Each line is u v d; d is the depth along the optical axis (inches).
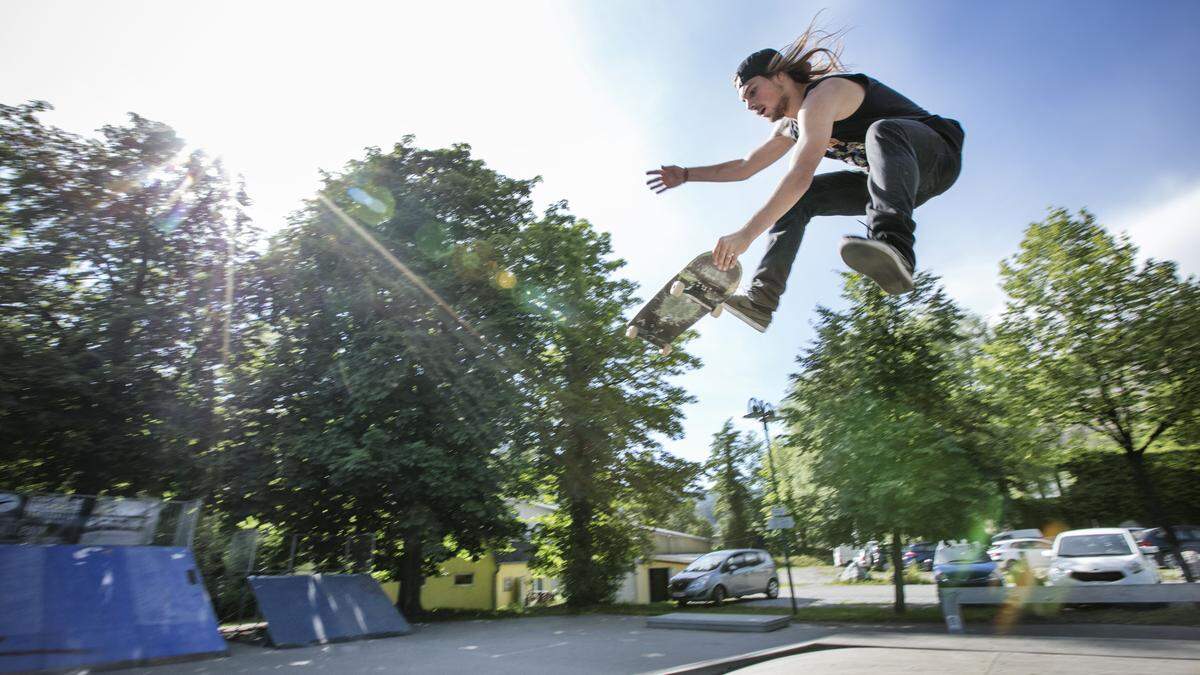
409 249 764.6
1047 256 773.9
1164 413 698.2
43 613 350.9
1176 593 418.0
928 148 79.9
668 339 102.2
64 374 536.1
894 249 69.9
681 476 909.8
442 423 717.9
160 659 379.2
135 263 647.8
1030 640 398.3
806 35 89.4
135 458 603.2
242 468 647.8
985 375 805.2
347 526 744.3
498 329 771.4
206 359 668.7
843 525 592.4
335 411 683.4
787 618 589.3
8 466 595.2
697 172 108.3
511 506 818.2
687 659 381.1
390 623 551.5
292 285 710.5
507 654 420.2
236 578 613.9
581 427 861.2
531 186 901.2
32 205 606.2
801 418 639.8
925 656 302.0
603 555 903.1
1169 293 701.3
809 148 75.1
